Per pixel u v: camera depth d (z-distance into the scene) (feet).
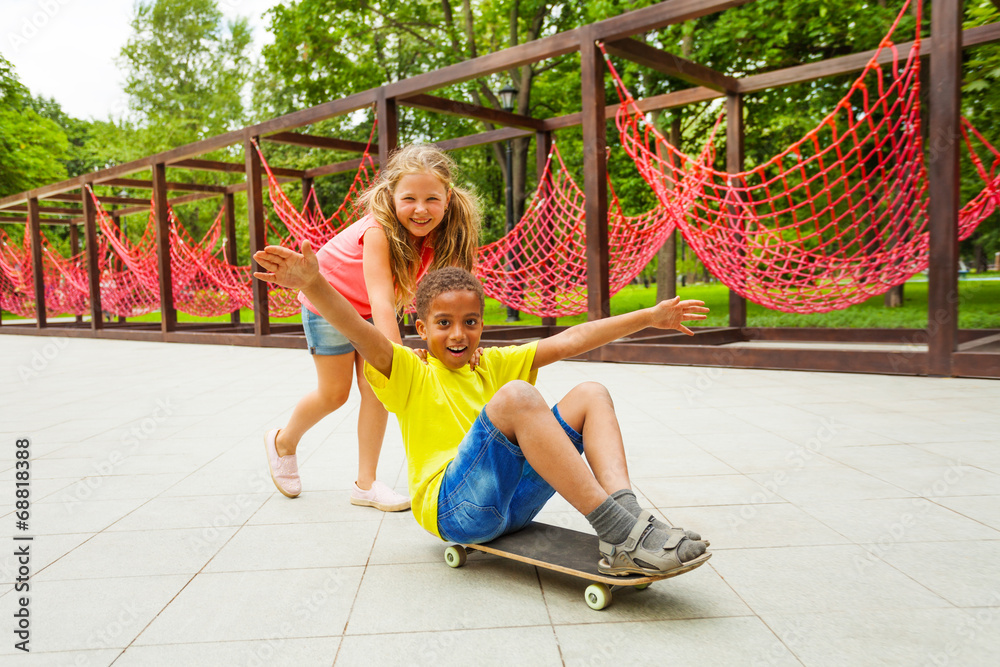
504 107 38.75
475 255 8.23
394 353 5.78
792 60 37.45
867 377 16.26
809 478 8.32
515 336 29.68
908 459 9.04
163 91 72.28
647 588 5.42
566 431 5.58
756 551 6.10
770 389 15.02
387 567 6.06
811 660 4.22
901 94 17.76
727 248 21.84
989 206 20.66
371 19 54.34
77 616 5.14
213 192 44.06
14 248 56.49
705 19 38.86
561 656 4.37
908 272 19.54
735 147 25.66
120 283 43.37
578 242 25.58
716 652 4.36
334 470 9.66
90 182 41.01
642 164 22.09
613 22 19.79
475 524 5.48
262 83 69.15
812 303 21.09
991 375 15.20
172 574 5.97
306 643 4.65
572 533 6.05
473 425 5.39
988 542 6.17
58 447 11.50
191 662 4.41
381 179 7.52
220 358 26.73
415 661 4.35
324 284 5.10
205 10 70.49
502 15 52.75
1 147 62.28
